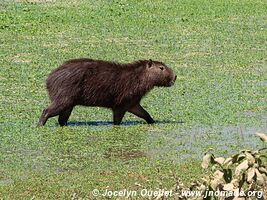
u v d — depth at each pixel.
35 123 26.67
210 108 28.88
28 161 22.44
